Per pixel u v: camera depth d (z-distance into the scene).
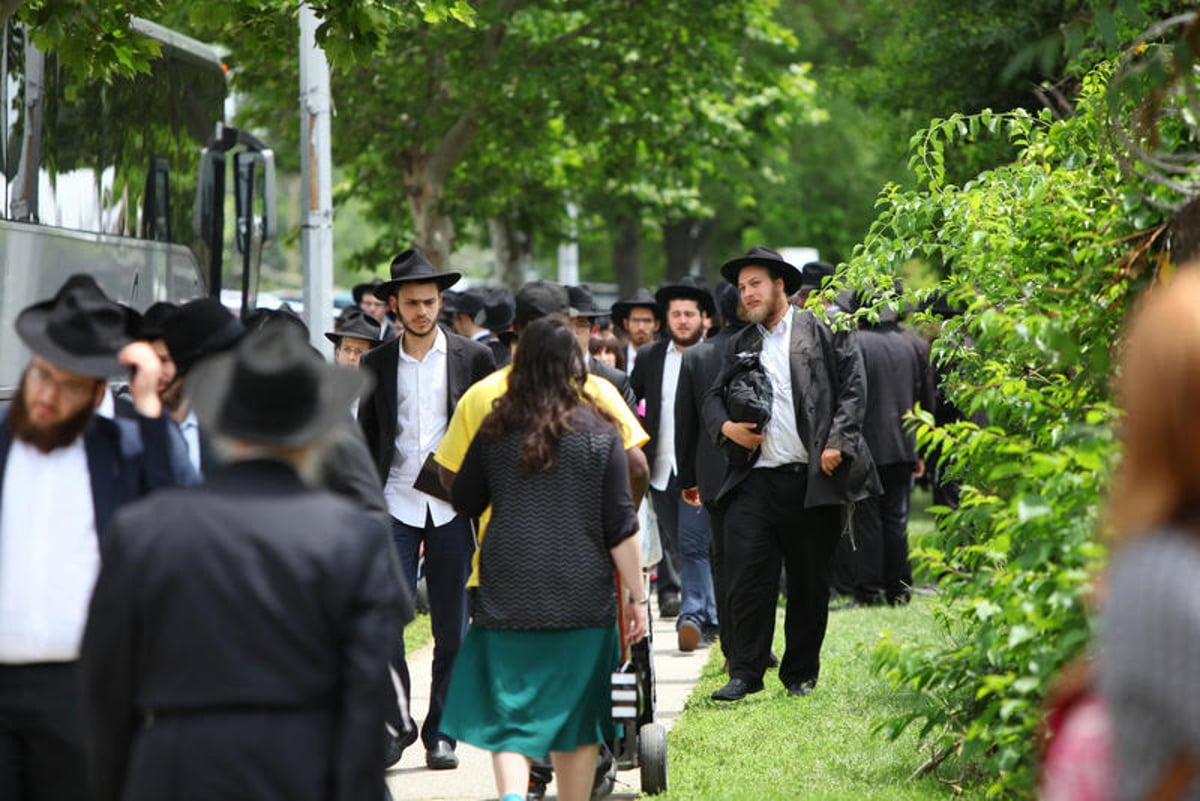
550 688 18.70
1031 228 19.84
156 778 11.71
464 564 24.64
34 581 14.52
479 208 72.25
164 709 11.81
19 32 27.70
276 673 11.83
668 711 28.30
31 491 14.62
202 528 11.95
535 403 18.80
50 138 28.86
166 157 34.75
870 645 32.22
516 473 18.81
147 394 15.03
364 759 11.83
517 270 85.81
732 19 64.81
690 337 35.56
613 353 41.50
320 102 40.06
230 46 57.16
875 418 39.47
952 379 22.05
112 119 31.77
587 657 18.80
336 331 29.75
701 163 71.75
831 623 37.16
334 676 12.09
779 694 28.70
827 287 24.17
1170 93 17.06
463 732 18.89
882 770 22.80
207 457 16.14
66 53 26.67
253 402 12.30
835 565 42.75
